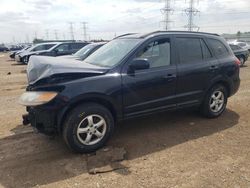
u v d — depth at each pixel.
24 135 4.79
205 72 5.18
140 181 3.33
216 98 5.58
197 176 3.43
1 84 10.58
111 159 3.85
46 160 3.88
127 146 4.33
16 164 3.78
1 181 3.37
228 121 5.49
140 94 4.40
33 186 3.27
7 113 6.18
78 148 3.96
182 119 5.59
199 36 5.34
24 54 20.59
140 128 5.11
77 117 3.87
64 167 3.69
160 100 4.66
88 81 3.93
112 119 4.22
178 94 4.89
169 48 4.82
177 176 3.44
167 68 4.69
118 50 4.70
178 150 4.17
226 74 5.55
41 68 4.02
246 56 17.22
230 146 4.31
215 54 5.50
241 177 3.41
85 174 3.51
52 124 3.84
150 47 4.60
